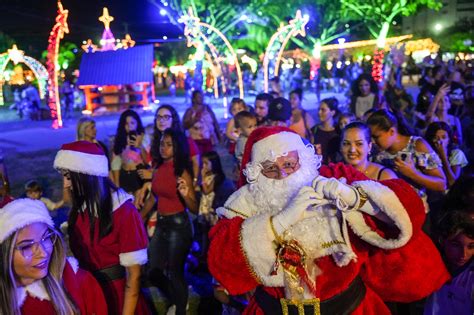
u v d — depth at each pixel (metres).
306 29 37.47
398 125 4.01
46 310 2.32
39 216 2.25
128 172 6.16
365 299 2.20
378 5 33.94
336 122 6.46
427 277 2.06
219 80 32.81
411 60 35.16
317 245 2.06
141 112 25.12
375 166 3.60
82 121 6.32
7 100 37.53
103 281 3.16
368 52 38.72
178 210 4.34
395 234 2.00
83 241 3.15
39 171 11.69
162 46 48.25
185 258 4.42
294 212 1.93
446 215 2.38
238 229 2.05
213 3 31.56
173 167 4.29
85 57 25.45
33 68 27.41
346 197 1.88
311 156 2.16
